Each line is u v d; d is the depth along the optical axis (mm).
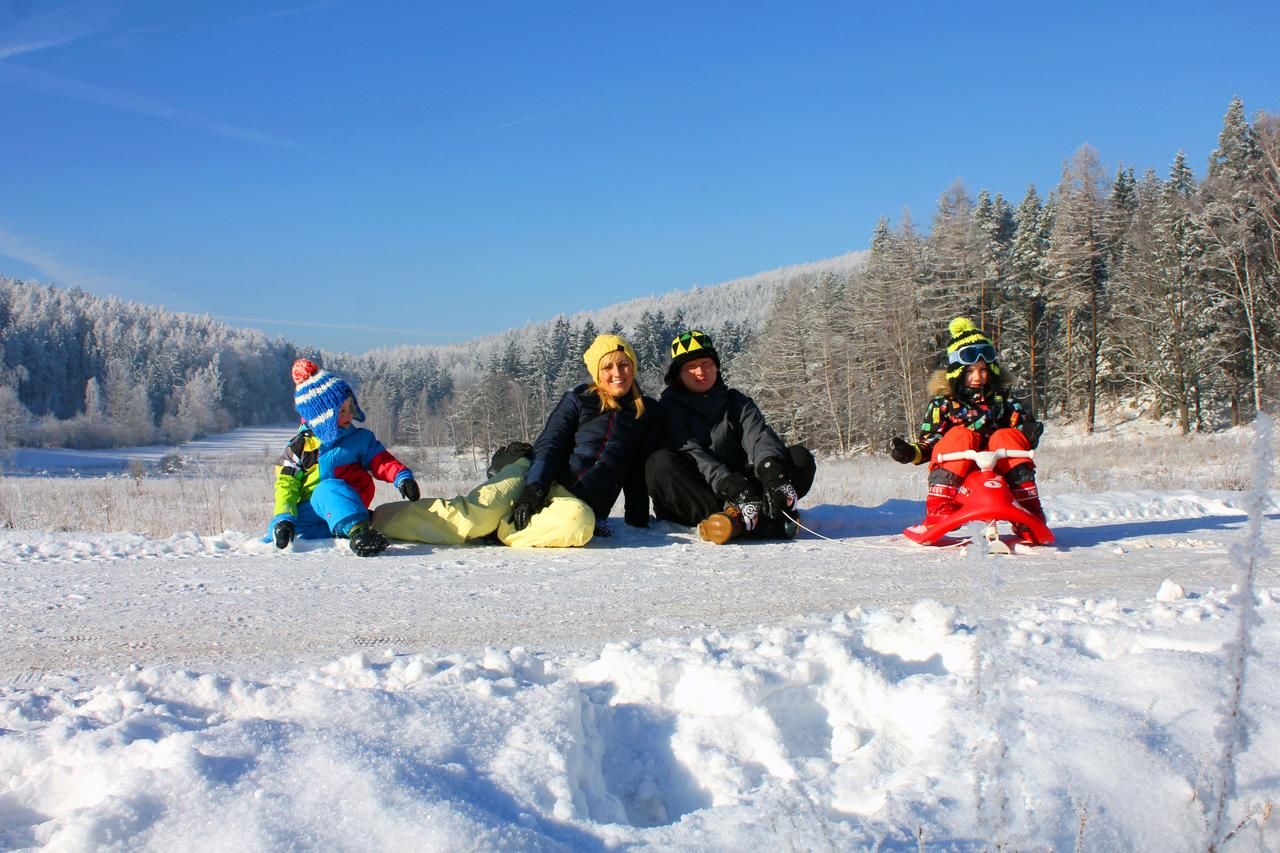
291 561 6055
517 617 4598
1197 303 38719
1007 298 50500
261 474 22469
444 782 2281
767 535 7000
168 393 109375
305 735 2494
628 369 7031
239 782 2236
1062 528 7727
